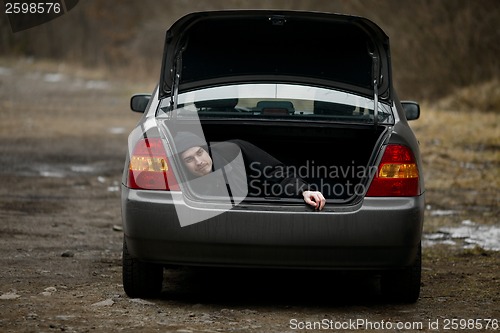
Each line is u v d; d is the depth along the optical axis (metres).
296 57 22.62
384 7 88.69
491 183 44.25
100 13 170.25
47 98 106.00
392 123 19.98
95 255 26.77
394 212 18.73
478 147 55.16
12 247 27.48
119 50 167.12
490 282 23.59
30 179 44.34
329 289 22.78
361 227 18.62
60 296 20.41
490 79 83.00
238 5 114.56
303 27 22.33
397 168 19.06
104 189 42.25
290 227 18.48
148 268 20.14
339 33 22.48
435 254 28.28
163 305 19.94
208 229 18.59
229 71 22.41
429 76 85.81
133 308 19.41
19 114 83.38
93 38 175.62
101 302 19.80
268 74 22.20
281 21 21.70
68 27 179.50
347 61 22.48
